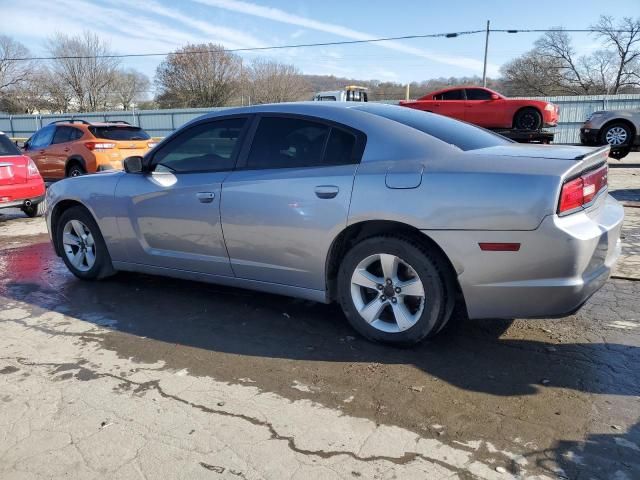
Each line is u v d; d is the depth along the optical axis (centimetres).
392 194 315
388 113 365
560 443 240
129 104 6069
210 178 391
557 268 284
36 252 636
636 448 235
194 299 443
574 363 316
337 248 350
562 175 281
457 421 259
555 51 5506
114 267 475
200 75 5541
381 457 233
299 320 392
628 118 1356
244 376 309
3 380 310
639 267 496
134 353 343
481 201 292
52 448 245
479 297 304
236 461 232
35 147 1246
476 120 1612
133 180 441
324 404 277
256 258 376
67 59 5531
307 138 360
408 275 329
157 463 232
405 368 314
